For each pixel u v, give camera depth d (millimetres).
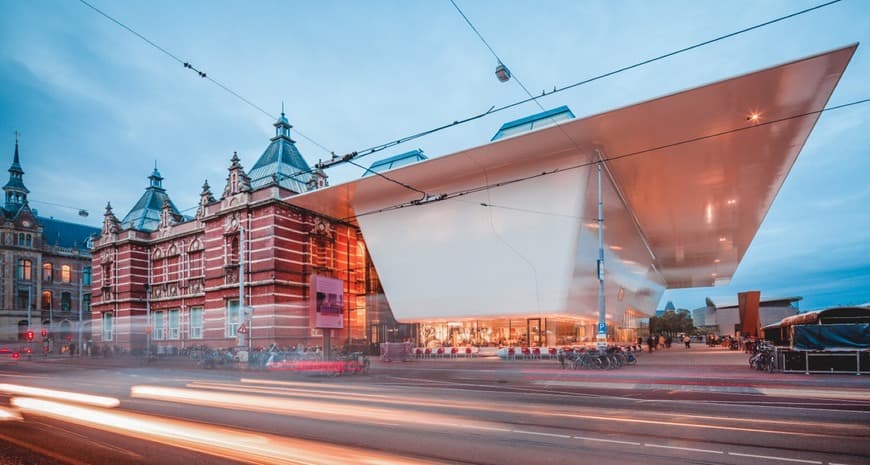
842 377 16781
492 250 28219
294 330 33219
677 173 26359
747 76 17062
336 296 32250
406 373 21219
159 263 44469
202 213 40438
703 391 14070
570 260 26141
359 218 33031
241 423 9188
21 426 9242
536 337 29953
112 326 45688
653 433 8180
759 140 22016
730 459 6656
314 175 37844
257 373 21875
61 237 69062
